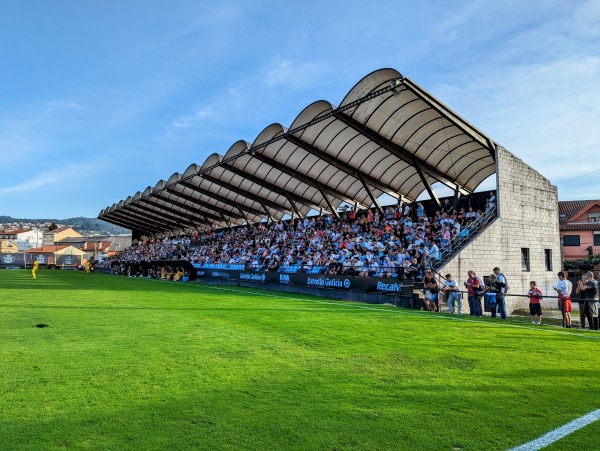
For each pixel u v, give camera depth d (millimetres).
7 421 4332
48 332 9070
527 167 22922
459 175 26219
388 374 6223
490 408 4922
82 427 4227
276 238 35938
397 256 21000
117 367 6375
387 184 29531
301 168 29797
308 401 5043
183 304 15352
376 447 3912
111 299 16688
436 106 19000
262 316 12312
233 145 29156
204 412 4648
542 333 10125
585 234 43688
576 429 4379
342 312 13672
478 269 19859
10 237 118375
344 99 20141
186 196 43969
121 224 72562
